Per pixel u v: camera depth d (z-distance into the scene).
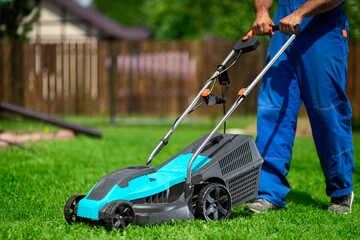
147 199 2.84
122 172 2.87
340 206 3.37
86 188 4.05
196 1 30.16
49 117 7.45
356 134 8.27
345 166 3.31
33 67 10.22
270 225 2.92
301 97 3.39
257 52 10.20
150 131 8.96
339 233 2.83
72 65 13.18
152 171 2.97
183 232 2.67
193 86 10.55
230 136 3.27
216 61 10.39
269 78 3.41
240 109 10.55
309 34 3.26
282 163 3.37
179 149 6.34
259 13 3.33
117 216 2.67
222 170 3.04
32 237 2.62
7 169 4.80
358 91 9.59
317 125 3.31
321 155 3.36
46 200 3.62
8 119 9.70
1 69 10.23
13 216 3.18
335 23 3.24
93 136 7.62
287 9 3.37
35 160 5.32
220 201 2.97
